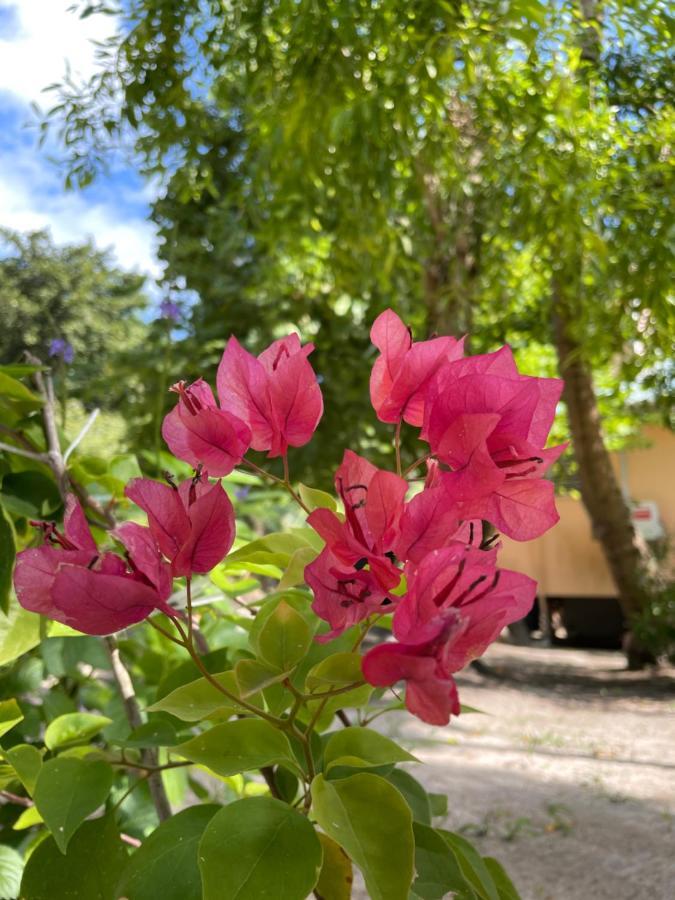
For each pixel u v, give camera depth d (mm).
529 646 4039
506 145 1701
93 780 298
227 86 1744
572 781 1518
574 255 1825
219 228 2742
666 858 1086
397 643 177
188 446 249
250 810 236
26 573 213
